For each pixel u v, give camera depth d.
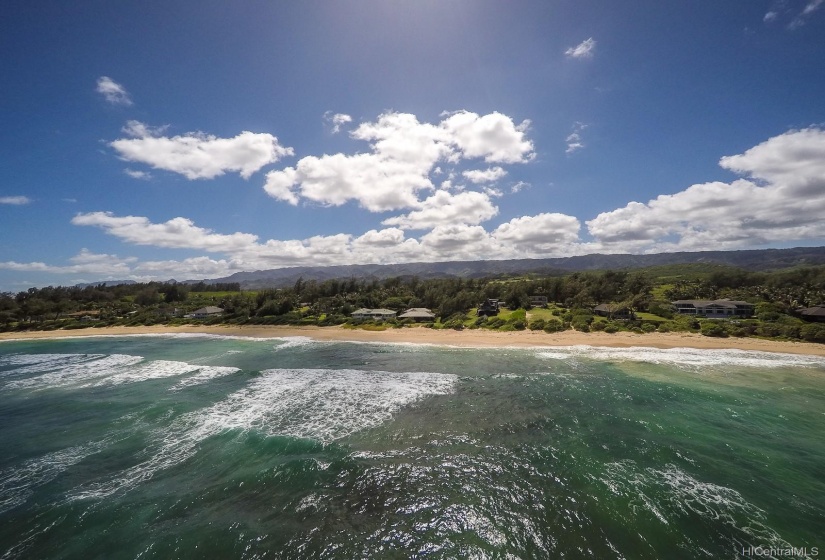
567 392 29.50
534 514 14.60
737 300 88.38
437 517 14.53
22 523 14.41
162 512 14.98
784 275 118.56
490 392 29.55
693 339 52.41
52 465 18.66
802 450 19.52
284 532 13.80
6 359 49.09
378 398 28.03
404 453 19.45
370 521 14.37
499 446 20.19
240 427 22.44
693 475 17.11
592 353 45.28
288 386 31.39
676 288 109.00
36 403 28.39
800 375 34.38
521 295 95.50
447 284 111.81
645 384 31.62
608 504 15.06
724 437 21.08
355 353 47.91
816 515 14.38
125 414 25.16
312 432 21.81
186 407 26.22
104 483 17.06
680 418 23.92
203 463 18.59
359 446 20.17
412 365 39.88
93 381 34.56
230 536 13.59
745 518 14.16
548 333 59.41
